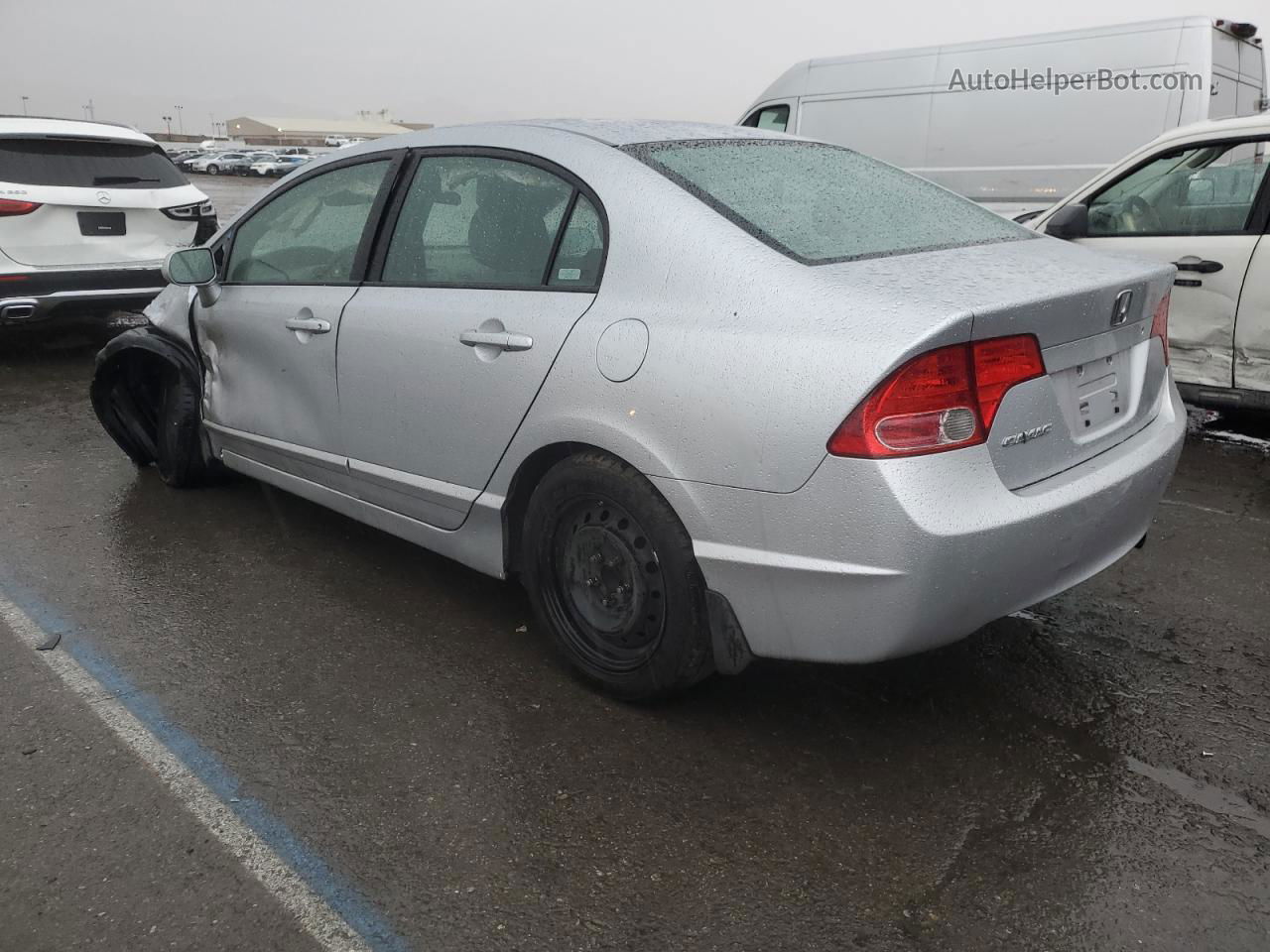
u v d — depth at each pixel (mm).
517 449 2934
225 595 3686
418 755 2699
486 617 3516
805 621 2410
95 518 4457
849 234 2760
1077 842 2338
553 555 2969
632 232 2727
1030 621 3426
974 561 2291
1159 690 2988
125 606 3594
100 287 7398
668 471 2537
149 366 4871
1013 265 2664
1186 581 3738
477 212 3172
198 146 103375
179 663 3189
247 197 32344
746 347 2410
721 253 2562
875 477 2232
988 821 2414
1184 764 2635
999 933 2072
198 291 4234
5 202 6949
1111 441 2719
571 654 3008
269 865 2281
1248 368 5207
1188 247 5305
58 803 2492
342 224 3648
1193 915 2115
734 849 2324
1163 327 2971
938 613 2316
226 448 4391
